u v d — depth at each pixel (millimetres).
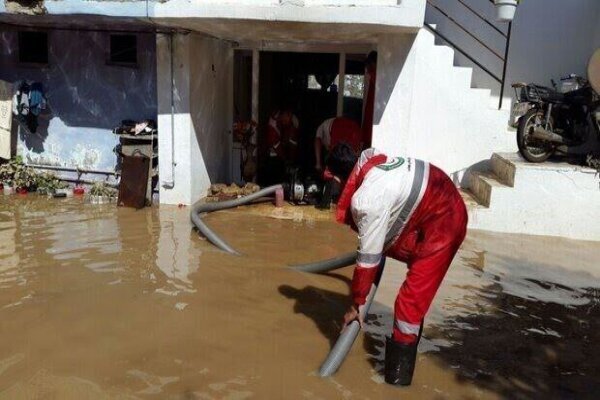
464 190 8023
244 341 4109
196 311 4555
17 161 8484
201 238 6453
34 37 8375
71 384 3473
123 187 7742
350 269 5645
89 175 8555
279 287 5117
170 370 3682
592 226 6934
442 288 5289
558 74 8711
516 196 7000
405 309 3467
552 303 5035
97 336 4086
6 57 8383
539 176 6914
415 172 3361
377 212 3230
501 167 7477
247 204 8133
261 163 9586
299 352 3986
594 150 8062
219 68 8695
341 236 6707
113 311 4492
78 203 7895
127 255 5793
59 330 4152
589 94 7379
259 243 6359
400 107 7402
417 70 7664
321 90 11344
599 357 4109
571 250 6531
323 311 4656
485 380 3734
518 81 8797
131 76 8164
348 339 3848
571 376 3834
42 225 6766
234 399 3393
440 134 7887
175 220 7168
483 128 7863
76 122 8453
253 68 8961
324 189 7848
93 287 4941
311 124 11305
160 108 7688
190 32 7453
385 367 3652
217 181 9070
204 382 3559
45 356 3787
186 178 7855
